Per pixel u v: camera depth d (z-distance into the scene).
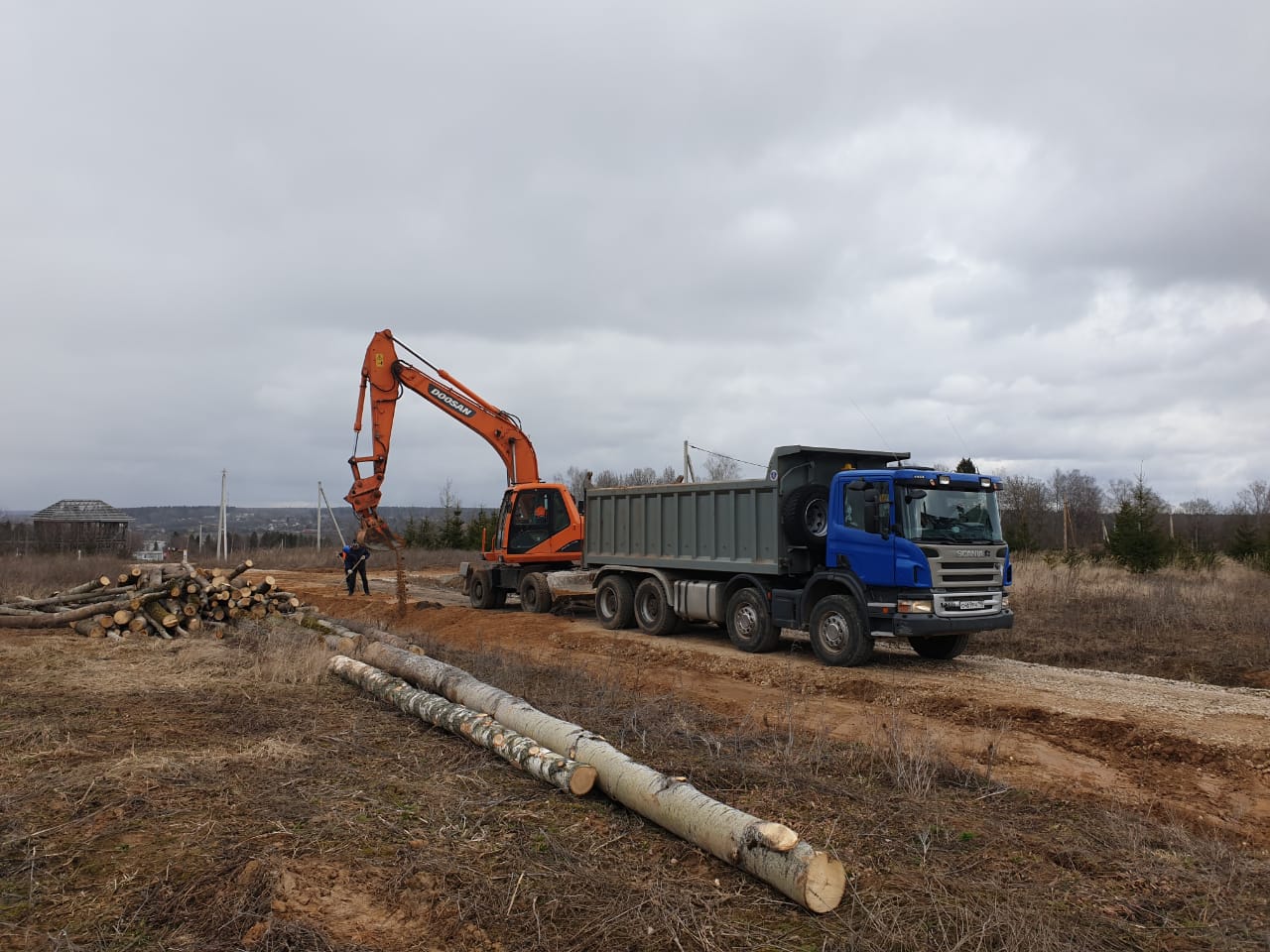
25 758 7.11
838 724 9.48
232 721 8.55
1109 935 4.37
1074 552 28.78
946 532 12.40
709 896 4.73
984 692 10.84
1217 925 4.51
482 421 21.59
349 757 7.38
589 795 6.42
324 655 11.64
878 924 4.40
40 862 5.06
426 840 5.48
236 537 62.94
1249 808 6.87
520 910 4.58
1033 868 5.21
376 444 20.95
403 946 4.25
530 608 19.94
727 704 10.50
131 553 51.41
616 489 17.75
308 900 4.65
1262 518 44.00
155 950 4.11
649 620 16.72
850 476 12.88
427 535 57.34
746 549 14.66
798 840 4.77
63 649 13.19
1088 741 8.85
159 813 5.85
